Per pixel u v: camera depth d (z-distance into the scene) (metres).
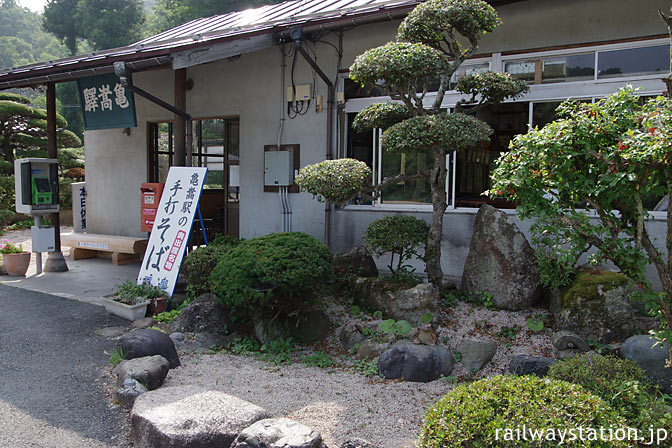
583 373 3.16
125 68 6.04
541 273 5.00
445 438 2.34
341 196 5.00
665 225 5.38
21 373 4.13
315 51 7.47
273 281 4.61
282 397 3.71
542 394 2.46
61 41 32.59
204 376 4.11
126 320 5.55
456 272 6.62
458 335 4.78
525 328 4.80
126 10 30.38
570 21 5.88
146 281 6.11
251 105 8.12
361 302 5.54
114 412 3.52
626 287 4.45
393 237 5.45
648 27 5.50
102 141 9.98
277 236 5.26
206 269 5.61
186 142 6.95
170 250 6.05
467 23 4.96
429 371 4.02
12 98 18.42
